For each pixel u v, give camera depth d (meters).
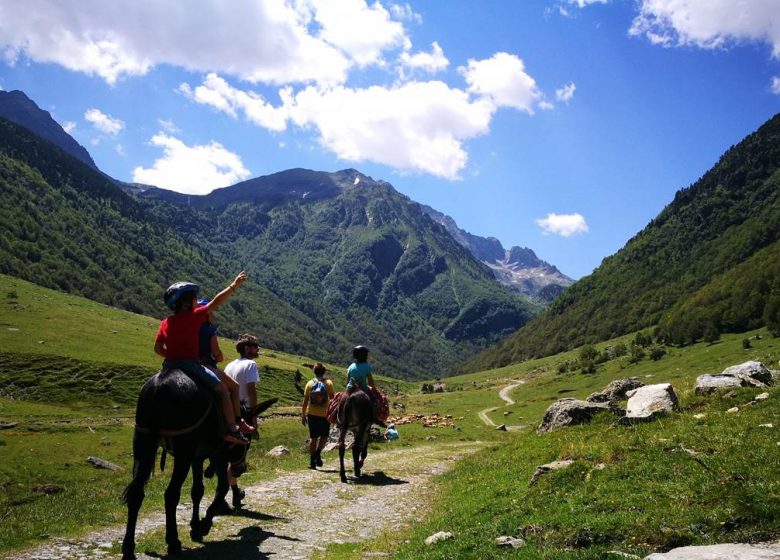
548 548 8.88
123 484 19.02
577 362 190.12
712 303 188.50
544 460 16.11
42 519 11.92
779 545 7.59
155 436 8.47
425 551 9.95
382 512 14.66
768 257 198.00
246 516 12.84
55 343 130.12
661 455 12.15
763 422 13.38
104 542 10.23
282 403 131.50
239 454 11.16
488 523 11.15
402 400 150.12
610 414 21.00
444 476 20.45
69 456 60.09
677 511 9.20
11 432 69.75
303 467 21.50
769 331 145.88
